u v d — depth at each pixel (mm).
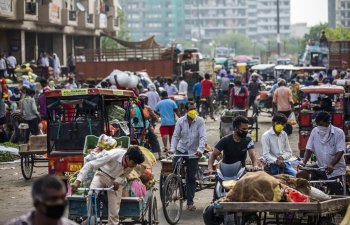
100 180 13656
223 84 52906
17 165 27375
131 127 21812
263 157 16500
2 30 62375
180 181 17156
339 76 49344
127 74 38062
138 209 13836
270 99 44844
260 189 12703
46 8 66062
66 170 19938
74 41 82750
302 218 13695
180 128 17922
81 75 57438
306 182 13586
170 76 56719
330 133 16359
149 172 14938
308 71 56969
